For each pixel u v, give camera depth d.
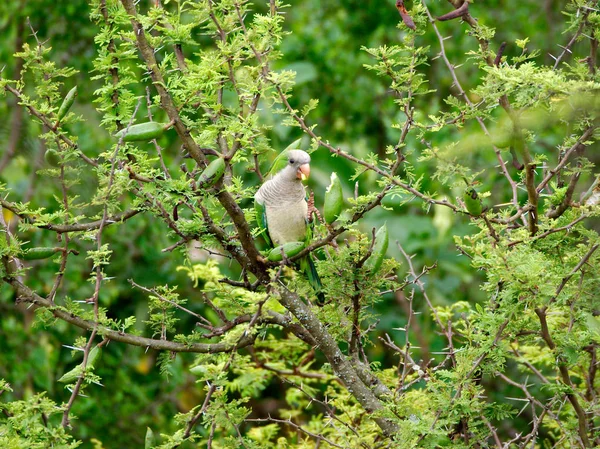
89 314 7.20
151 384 15.02
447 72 15.49
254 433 9.63
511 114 5.86
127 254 14.72
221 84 7.27
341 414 9.67
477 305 6.93
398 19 15.80
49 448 6.39
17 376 13.87
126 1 6.62
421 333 13.80
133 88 14.25
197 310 14.70
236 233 7.41
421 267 14.27
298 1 16.50
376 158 6.96
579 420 7.08
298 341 10.09
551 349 6.96
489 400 12.66
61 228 6.97
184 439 7.20
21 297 7.00
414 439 6.58
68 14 14.99
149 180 6.52
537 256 6.46
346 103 15.73
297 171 8.05
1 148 13.94
